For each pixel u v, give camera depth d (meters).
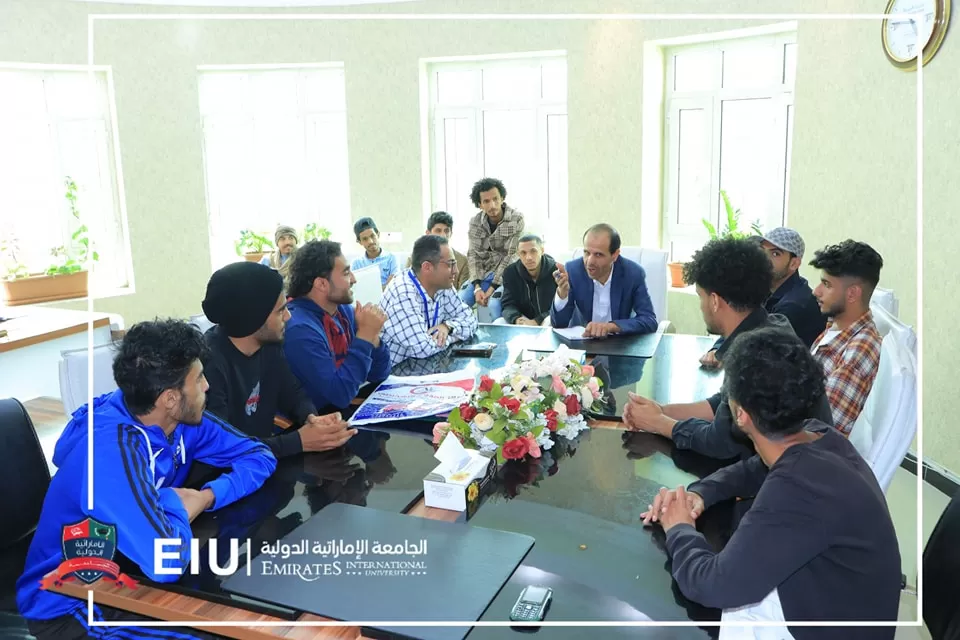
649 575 1.21
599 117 5.20
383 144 5.78
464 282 5.23
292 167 6.18
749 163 4.91
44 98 5.61
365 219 5.04
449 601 1.14
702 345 2.77
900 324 2.07
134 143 5.71
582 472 1.62
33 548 1.50
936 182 3.16
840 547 1.14
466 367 2.53
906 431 1.71
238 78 6.07
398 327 2.66
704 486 1.46
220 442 1.67
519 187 5.79
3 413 1.80
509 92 5.66
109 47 5.53
